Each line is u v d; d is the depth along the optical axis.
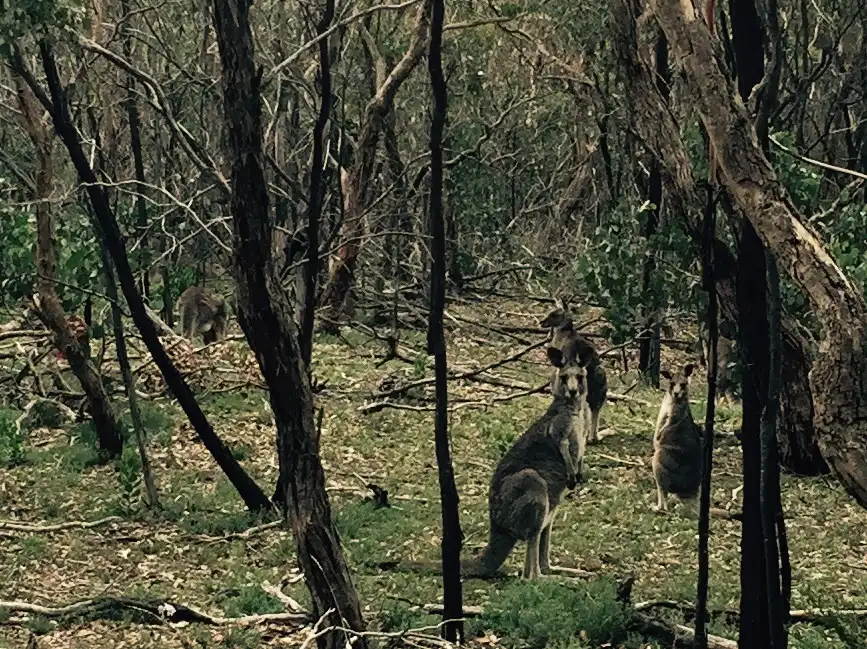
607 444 16.12
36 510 12.39
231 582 10.26
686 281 12.98
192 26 23.94
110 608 9.30
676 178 10.18
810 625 9.27
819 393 4.52
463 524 12.19
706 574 7.78
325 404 17.42
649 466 14.93
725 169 5.26
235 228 7.20
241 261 7.20
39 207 13.62
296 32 21.81
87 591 9.99
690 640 8.77
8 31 9.59
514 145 30.20
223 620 9.14
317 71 19.39
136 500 12.38
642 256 13.01
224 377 17.92
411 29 25.08
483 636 9.00
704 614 7.82
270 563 10.90
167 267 18.84
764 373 7.08
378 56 23.03
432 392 18.42
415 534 11.89
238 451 14.69
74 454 14.29
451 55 24.59
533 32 24.86
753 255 6.96
